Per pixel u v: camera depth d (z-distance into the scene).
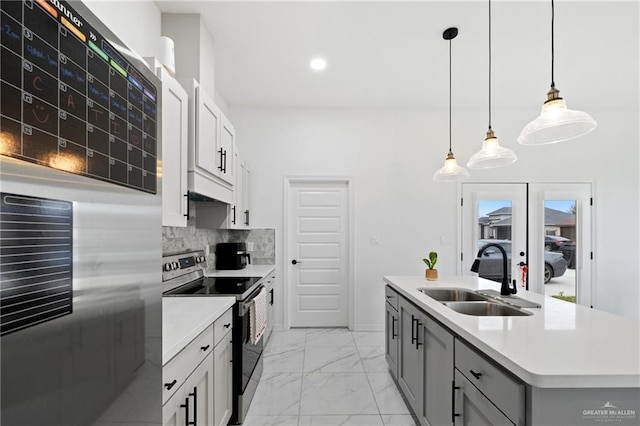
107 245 0.62
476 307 2.02
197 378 1.40
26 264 0.45
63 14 0.53
